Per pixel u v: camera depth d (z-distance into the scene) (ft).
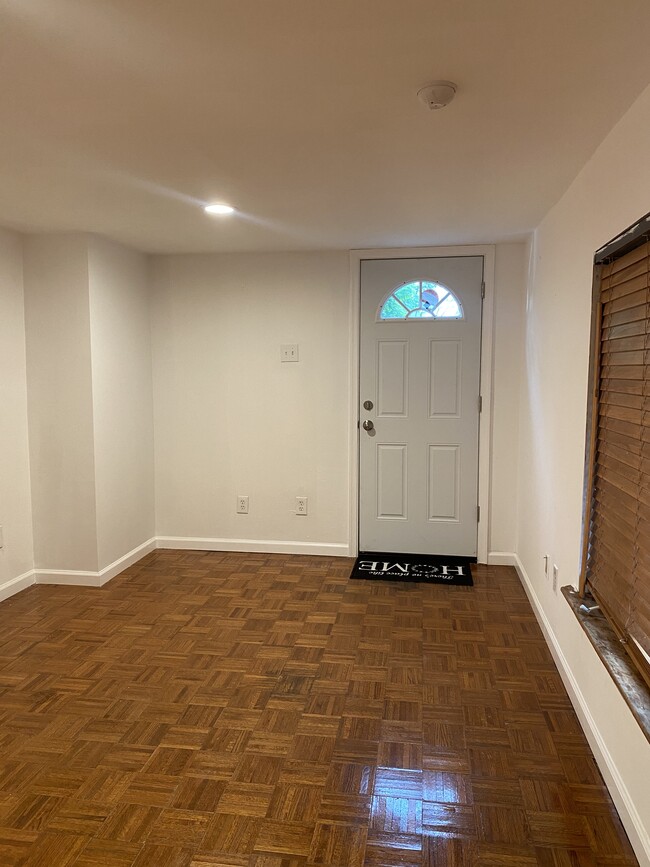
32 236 11.73
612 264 6.57
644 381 5.58
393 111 6.14
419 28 4.62
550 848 5.62
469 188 8.75
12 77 5.40
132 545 13.58
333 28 4.61
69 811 6.09
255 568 13.28
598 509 7.10
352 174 8.11
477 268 12.96
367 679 8.61
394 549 13.93
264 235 11.88
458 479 13.53
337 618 10.68
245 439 14.17
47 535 12.28
